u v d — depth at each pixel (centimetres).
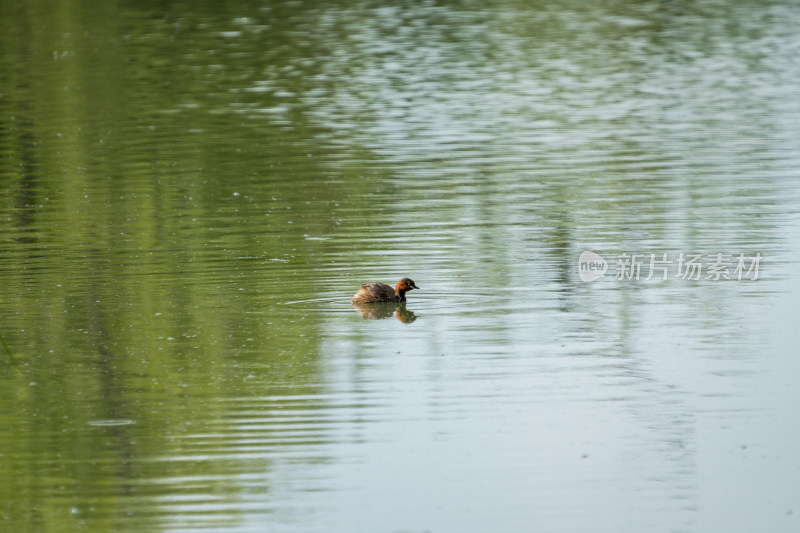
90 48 10625
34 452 2941
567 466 2839
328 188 5909
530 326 3816
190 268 4519
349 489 2744
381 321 3884
